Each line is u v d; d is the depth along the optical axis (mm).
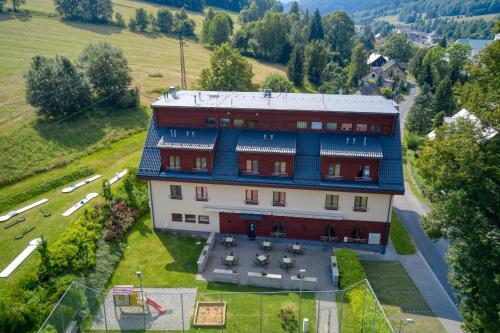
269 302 35000
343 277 36938
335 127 43219
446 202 31859
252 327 31938
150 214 49594
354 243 43906
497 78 35688
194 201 44969
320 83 130500
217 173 43062
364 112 41688
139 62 124125
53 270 34750
